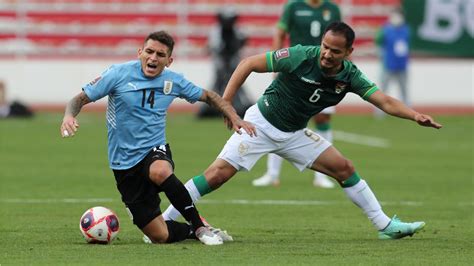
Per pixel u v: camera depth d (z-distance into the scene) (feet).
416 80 355.77
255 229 119.65
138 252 97.35
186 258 93.56
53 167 193.47
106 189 161.07
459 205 147.13
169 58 102.83
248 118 110.63
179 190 101.71
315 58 104.99
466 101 356.18
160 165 101.30
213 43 314.96
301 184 173.37
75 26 375.86
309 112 108.78
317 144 110.93
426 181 178.81
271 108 109.29
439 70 354.95
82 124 297.12
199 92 104.68
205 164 199.93
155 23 375.25
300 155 111.14
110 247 100.94
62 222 123.44
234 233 115.65
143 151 102.58
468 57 354.95
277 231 117.80
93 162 203.31
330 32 101.50
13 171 186.09
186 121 312.09
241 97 299.79
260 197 154.10
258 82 349.20
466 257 96.12
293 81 106.63
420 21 354.13
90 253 96.63
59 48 373.61
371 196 111.04
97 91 101.04
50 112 339.98
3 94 319.88
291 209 140.36
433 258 95.30
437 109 354.95
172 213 107.34
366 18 376.27
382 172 192.65
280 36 164.35
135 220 103.45
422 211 140.15
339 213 136.36
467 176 187.32
